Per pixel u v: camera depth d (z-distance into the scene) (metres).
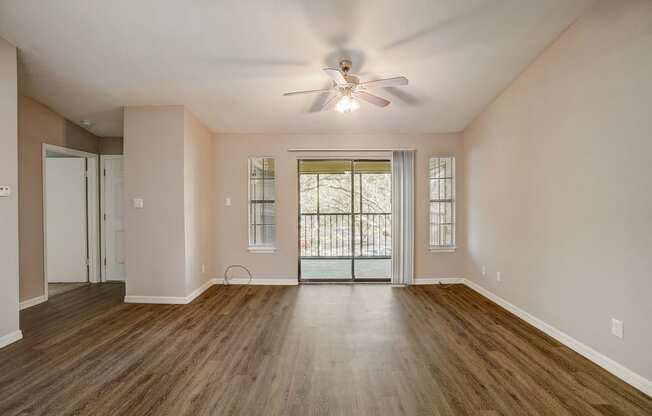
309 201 7.09
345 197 7.09
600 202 2.62
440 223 5.29
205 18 2.76
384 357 2.80
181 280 4.26
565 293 3.02
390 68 3.50
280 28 2.88
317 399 2.21
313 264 6.79
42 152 4.43
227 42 3.07
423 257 5.23
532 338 3.18
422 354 2.86
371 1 2.59
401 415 2.04
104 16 2.73
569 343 2.97
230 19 2.77
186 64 3.41
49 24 2.82
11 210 3.05
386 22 2.82
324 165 7.05
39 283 4.34
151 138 4.25
